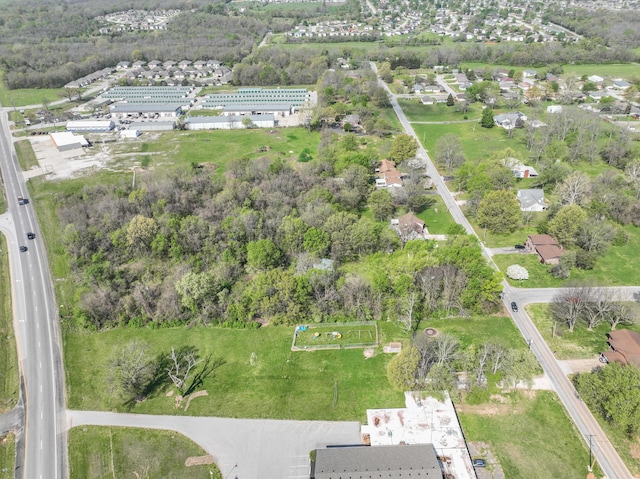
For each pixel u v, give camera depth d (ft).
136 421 264.72
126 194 498.69
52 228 457.27
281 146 652.89
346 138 615.57
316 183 503.20
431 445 233.14
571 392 273.54
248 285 350.84
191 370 298.35
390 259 359.25
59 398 280.72
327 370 294.25
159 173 536.42
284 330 328.49
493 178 492.95
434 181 546.26
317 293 341.41
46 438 256.52
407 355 274.77
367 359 301.22
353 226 394.11
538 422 256.73
